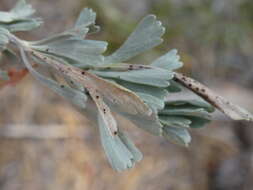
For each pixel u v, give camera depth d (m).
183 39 0.58
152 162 0.52
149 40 0.14
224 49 0.60
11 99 0.49
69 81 0.13
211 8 0.55
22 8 0.15
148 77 0.13
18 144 0.47
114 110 0.13
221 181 0.58
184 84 0.14
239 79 0.64
